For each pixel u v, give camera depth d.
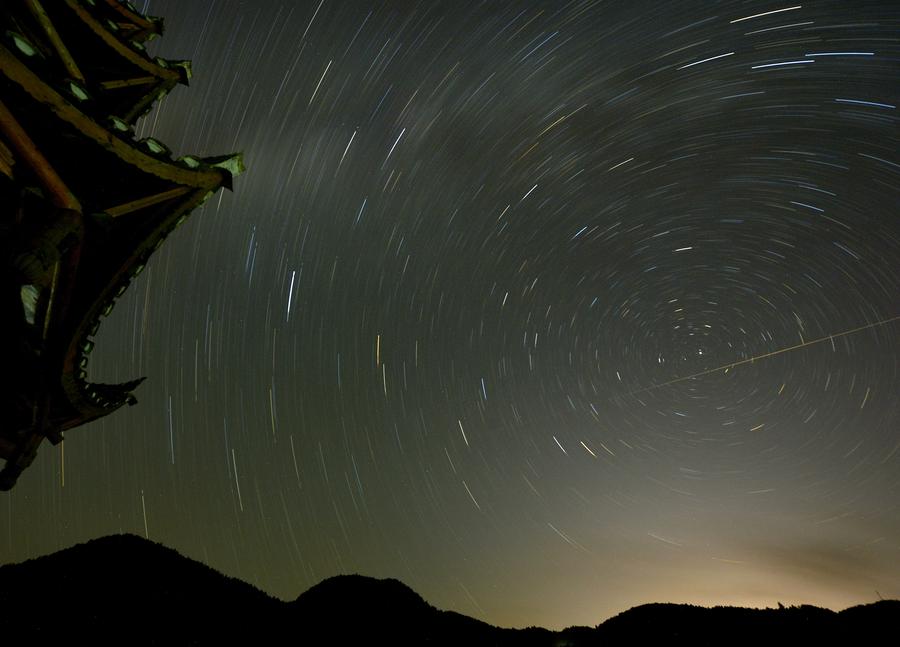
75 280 8.34
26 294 6.78
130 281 9.66
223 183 9.88
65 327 8.60
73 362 9.05
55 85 6.55
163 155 8.55
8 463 8.85
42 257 6.46
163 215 9.27
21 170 6.53
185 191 9.30
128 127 7.78
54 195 6.81
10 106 6.43
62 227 6.84
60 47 8.76
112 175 8.10
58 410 9.73
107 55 11.91
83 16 10.89
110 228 7.86
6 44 5.96
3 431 8.78
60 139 7.11
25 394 8.80
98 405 10.48
